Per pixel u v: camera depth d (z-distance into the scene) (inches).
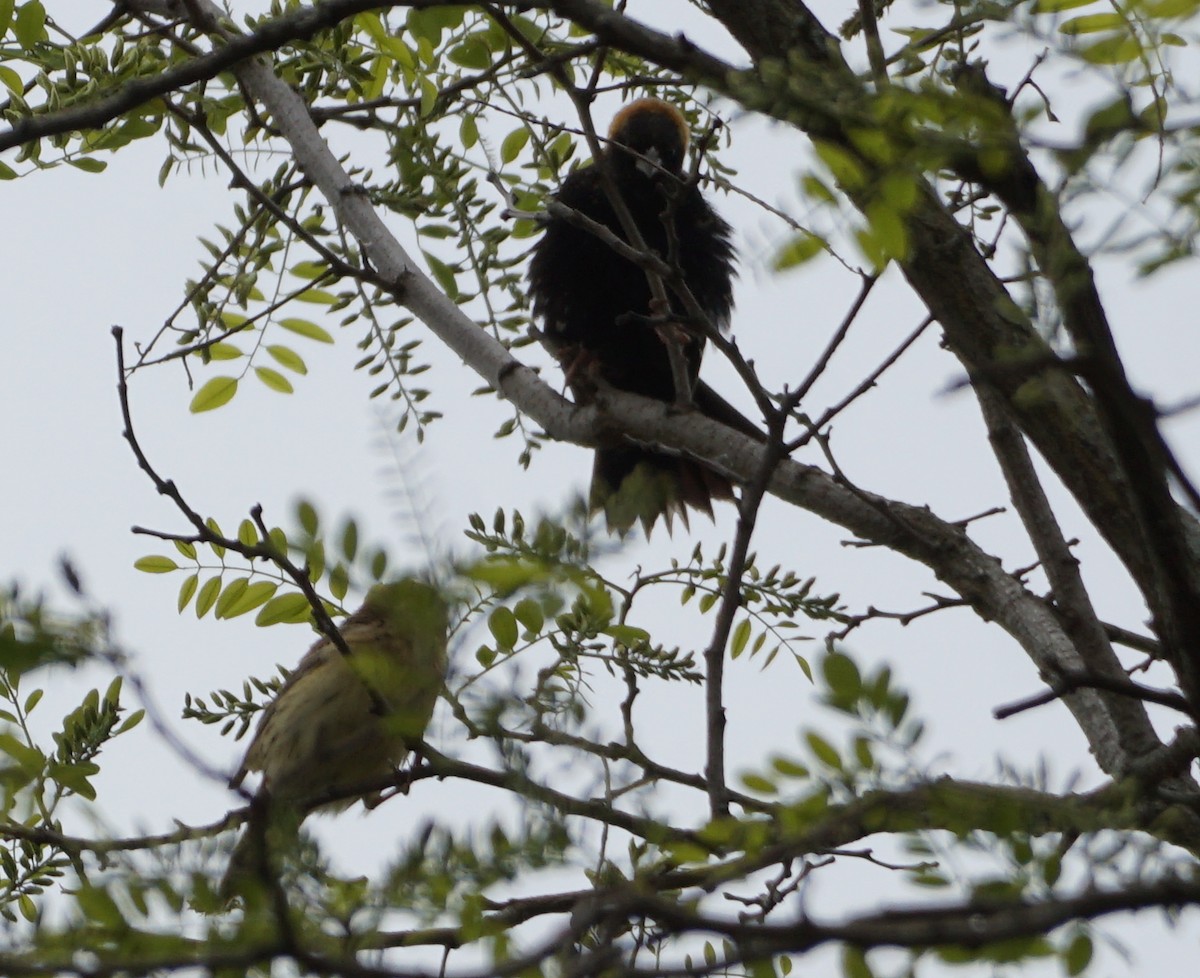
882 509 338.6
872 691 203.5
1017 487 343.3
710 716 284.2
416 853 212.5
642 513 238.7
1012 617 344.2
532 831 215.5
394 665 222.2
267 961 186.2
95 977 182.4
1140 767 242.7
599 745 235.9
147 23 398.0
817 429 304.2
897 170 191.3
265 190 466.0
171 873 198.2
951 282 282.8
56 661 183.0
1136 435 203.5
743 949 190.5
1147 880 191.3
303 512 197.0
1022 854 199.0
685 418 409.7
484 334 445.1
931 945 185.2
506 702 220.8
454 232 461.7
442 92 357.1
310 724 391.5
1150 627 271.0
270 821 204.1
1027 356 192.2
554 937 197.9
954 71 206.8
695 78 218.8
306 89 445.1
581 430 422.9
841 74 196.2
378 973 185.9
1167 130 182.1
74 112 295.1
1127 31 182.9
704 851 227.9
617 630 293.1
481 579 193.3
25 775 248.7
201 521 280.2
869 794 203.5
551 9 234.5
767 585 372.2
